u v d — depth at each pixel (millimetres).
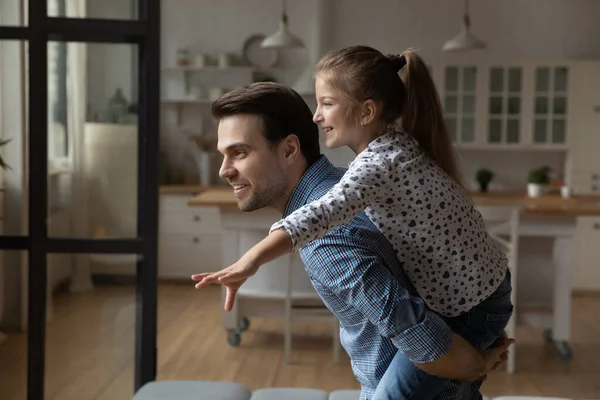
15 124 3088
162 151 8078
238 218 5094
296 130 1346
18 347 3145
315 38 7797
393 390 1342
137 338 3160
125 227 3148
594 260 7305
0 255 3127
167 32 8031
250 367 4730
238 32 7988
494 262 1427
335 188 1283
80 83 3072
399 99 1429
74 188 3111
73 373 3158
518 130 7500
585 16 7730
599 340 5523
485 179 7590
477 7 7809
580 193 7422
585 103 7371
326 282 1293
